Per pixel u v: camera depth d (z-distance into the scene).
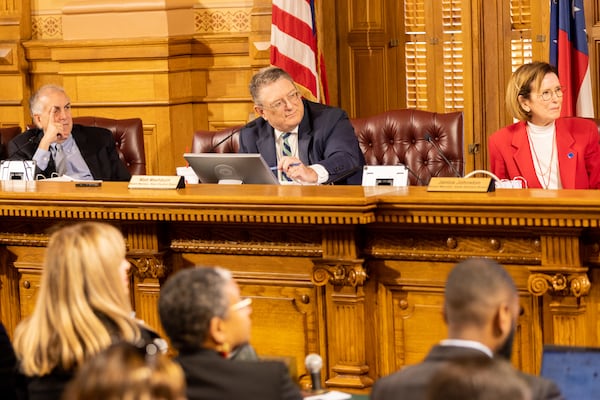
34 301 8.48
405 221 7.12
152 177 8.20
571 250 6.75
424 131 10.35
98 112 14.41
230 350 4.94
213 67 14.21
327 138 9.69
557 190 7.16
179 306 4.74
